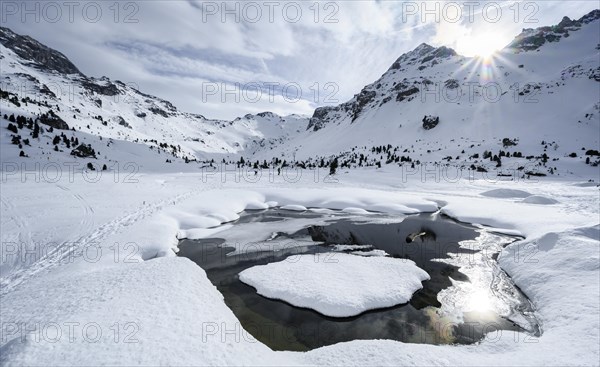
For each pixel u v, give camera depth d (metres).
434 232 30.27
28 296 13.77
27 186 44.91
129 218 29.70
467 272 20.16
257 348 11.03
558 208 35.28
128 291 13.61
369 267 20.19
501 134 151.75
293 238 28.53
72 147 105.38
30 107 141.25
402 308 15.75
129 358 8.36
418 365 10.02
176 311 11.90
